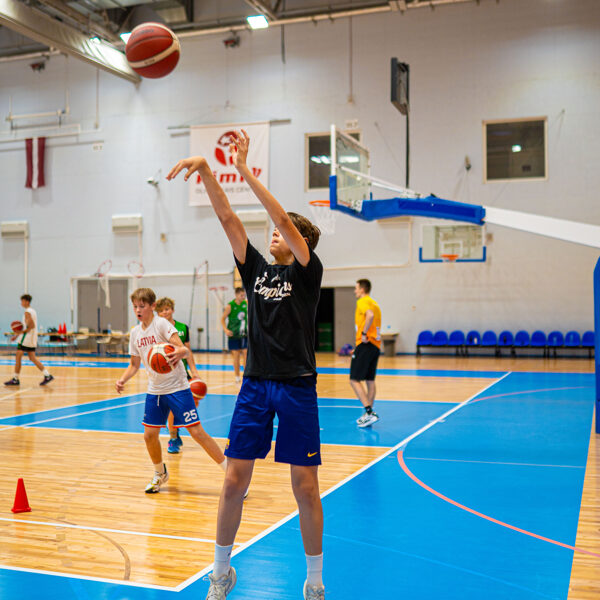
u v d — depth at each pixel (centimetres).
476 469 542
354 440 675
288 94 1961
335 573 319
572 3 1739
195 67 2050
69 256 2180
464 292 1822
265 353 266
